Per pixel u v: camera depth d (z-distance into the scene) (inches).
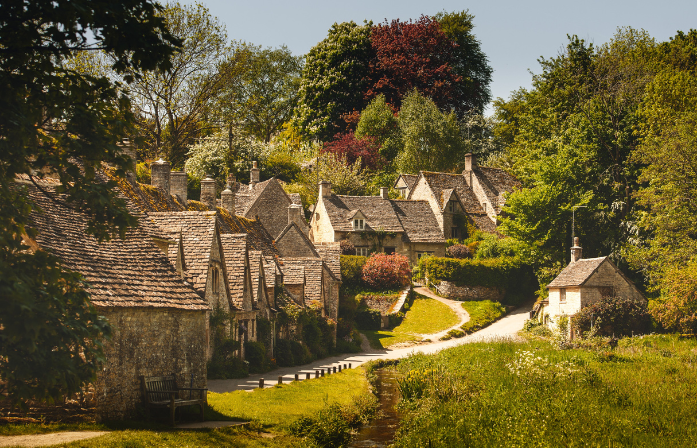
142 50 396.5
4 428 534.6
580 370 1026.1
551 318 2097.7
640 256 2010.3
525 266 2642.7
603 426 703.7
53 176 779.4
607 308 1879.9
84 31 387.9
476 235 2942.9
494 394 922.1
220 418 719.1
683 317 1742.1
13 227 389.7
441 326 2190.0
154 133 2356.1
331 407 844.0
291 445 648.4
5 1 361.4
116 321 634.8
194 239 1067.3
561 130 2593.5
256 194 2512.3
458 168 3467.0
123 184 1201.4
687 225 1899.6
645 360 1309.1
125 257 717.9
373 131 3442.4
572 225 2358.5
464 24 3949.3
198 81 2313.0
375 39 3700.8
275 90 3836.1
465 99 3826.3
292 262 1822.1
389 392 1154.0
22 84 381.4
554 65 2689.5
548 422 709.3
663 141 1985.7
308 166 3270.2
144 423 623.8
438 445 682.8
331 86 3575.3
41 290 381.1
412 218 2947.8
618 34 2938.0
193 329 743.7
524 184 2869.1
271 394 914.7
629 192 2343.8
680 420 762.8
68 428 561.9
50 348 386.3
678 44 2596.0
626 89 2433.6
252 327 1305.4
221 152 2891.2
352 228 2790.4
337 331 1937.7
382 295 2412.6
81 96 400.5
